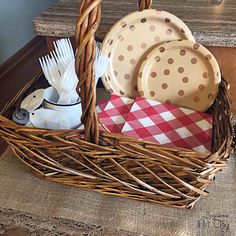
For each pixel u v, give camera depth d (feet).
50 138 2.07
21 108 2.45
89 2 1.70
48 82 2.85
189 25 3.17
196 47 2.66
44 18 3.38
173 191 2.09
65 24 3.20
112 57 2.93
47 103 2.56
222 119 2.41
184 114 2.68
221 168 1.96
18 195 2.31
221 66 3.20
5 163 2.59
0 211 2.20
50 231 2.05
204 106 2.78
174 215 2.15
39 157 2.21
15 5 8.20
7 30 8.01
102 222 2.11
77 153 2.08
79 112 2.54
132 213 2.16
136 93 2.99
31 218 2.15
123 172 2.07
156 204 2.22
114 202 2.24
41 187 2.37
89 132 1.97
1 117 2.20
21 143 2.18
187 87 2.80
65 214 2.17
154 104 2.77
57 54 2.62
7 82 7.64
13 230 2.07
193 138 2.47
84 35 1.74
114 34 2.84
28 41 9.18
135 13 2.77
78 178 2.27
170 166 1.93
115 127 2.61
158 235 2.02
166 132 2.52
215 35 2.97
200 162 1.86
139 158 1.95
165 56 2.80
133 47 2.89
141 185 2.11
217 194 2.30
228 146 2.01
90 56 1.78
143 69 2.85
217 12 3.58
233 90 3.28
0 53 7.84
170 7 3.76
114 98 2.89
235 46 3.00
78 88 1.88
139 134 2.48
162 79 2.85
